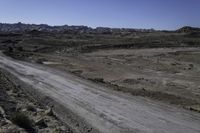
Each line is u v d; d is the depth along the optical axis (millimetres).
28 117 17000
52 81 34656
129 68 51000
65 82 33969
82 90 29062
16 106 20094
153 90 31547
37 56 68938
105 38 134875
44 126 16297
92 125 17766
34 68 47000
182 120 18812
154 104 23375
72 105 22797
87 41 116188
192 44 101750
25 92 27562
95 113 20453
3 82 30172
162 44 99062
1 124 14914
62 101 24203
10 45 101688
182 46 95938
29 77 37594
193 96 28969
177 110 21562
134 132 16422
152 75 43875
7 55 68562
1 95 23203
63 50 88062
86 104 23078
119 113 20422
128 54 74812
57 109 21734
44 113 19172
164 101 25016
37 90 29031
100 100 24531
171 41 110312
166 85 35844
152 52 78625
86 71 46438
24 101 22531
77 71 45969
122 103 23469
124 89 30281
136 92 28516
